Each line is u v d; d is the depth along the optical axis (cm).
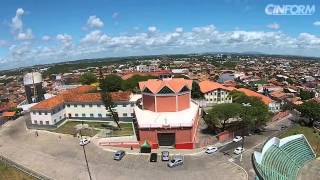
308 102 12300
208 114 10094
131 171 7375
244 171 7250
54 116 11131
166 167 7550
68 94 12431
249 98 11869
